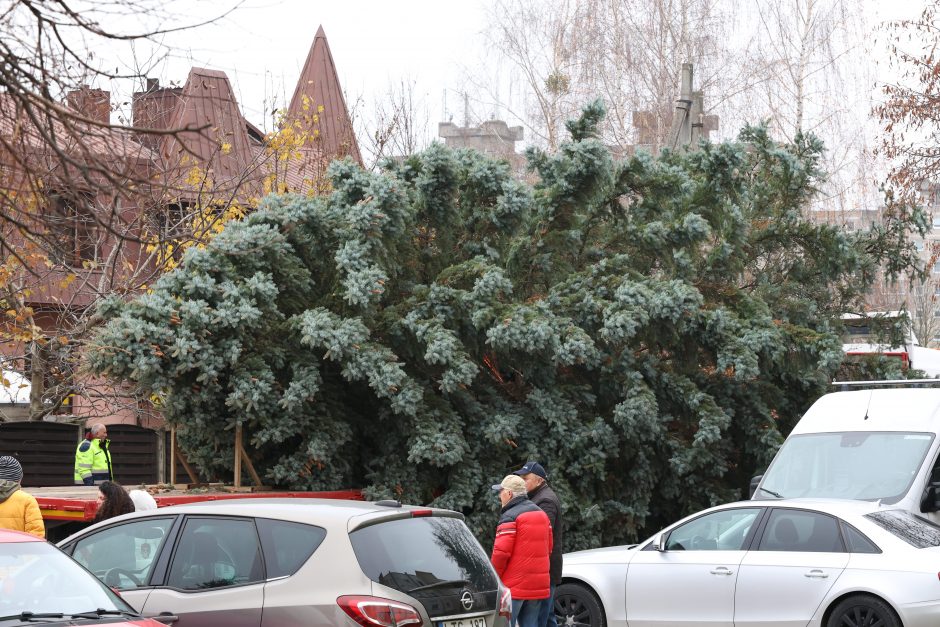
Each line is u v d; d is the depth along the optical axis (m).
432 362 14.28
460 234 16.67
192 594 7.36
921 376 19.70
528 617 9.75
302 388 13.62
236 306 13.30
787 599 10.30
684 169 18.70
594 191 16.73
